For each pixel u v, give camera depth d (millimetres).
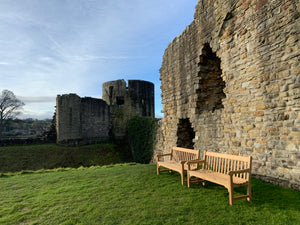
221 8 6715
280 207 3363
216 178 3996
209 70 8516
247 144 5492
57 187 5188
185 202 3725
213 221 2994
